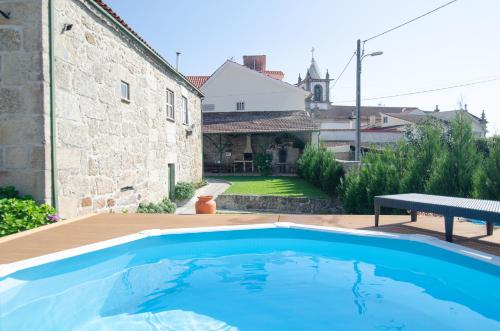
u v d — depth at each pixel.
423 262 4.46
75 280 3.99
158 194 10.47
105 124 7.29
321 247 5.29
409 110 53.38
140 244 4.79
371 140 33.19
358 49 16.47
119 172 7.92
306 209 12.89
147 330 3.17
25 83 5.39
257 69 32.78
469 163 7.38
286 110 27.75
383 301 3.77
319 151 17.64
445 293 4.00
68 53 5.98
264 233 5.48
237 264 4.82
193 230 5.23
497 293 3.67
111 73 7.54
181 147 12.99
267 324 3.32
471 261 3.94
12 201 5.08
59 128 5.75
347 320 3.38
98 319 3.34
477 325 3.26
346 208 10.19
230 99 28.30
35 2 5.34
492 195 6.64
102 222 5.75
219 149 25.16
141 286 4.11
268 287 4.11
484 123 40.91
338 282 4.26
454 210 4.30
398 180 8.62
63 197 5.87
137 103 8.95
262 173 23.28
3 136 5.44
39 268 3.66
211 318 3.44
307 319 3.43
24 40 5.37
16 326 3.15
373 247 4.92
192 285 4.16
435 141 8.48
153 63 10.05
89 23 6.67
